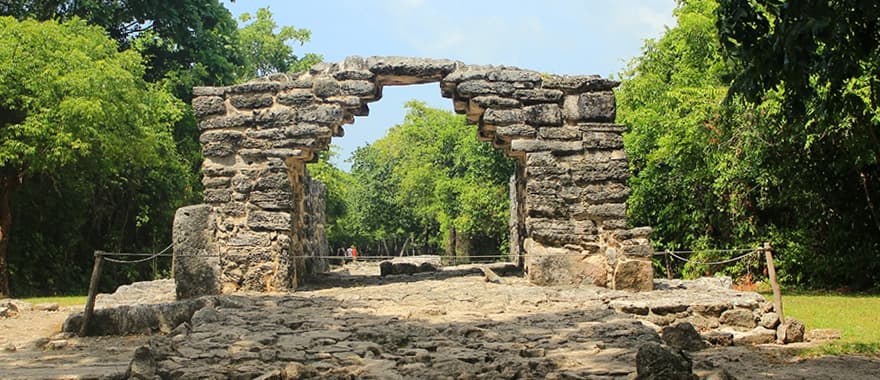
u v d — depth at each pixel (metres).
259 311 11.51
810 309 15.05
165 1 27.55
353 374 7.32
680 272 23.73
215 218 14.59
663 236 24.08
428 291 13.41
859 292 19.81
